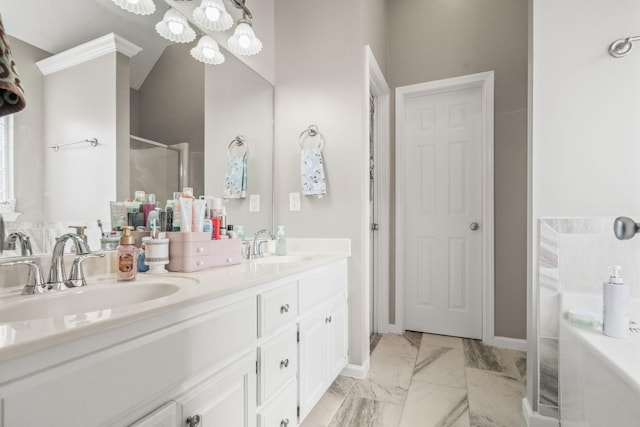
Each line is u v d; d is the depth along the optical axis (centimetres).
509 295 244
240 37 168
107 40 119
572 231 146
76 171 109
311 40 212
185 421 77
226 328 92
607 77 145
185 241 121
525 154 240
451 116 270
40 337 49
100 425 58
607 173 144
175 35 146
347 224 201
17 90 66
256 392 107
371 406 165
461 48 260
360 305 198
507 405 166
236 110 186
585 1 148
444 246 271
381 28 256
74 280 93
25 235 95
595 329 123
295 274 133
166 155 143
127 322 62
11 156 93
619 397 91
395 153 279
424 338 262
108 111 120
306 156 204
